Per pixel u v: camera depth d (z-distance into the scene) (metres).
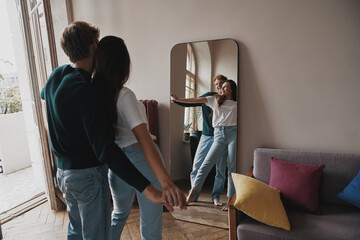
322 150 2.03
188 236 2.05
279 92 2.10
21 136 4.03
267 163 2.02
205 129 2.35
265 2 2.03
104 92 0.98
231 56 2.17
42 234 2.15
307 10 1.92
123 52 1.00
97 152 0.82
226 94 2.23
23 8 2.29
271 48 2.07
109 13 2.67
